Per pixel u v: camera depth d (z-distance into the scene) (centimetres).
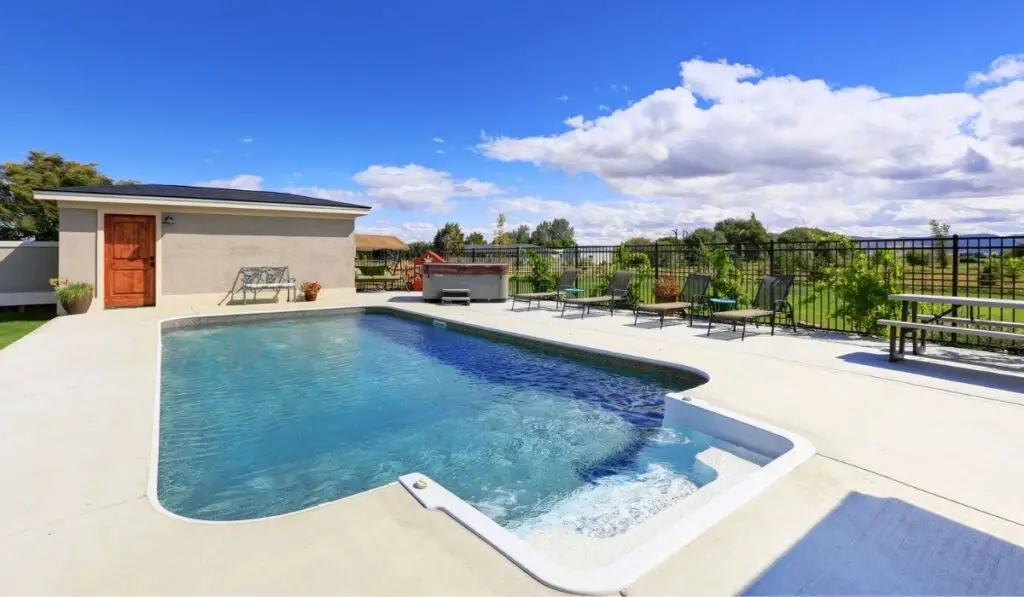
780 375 520
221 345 827
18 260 1179
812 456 311
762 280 846
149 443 340
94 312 1046
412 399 536
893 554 208
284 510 303
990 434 349
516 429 447
